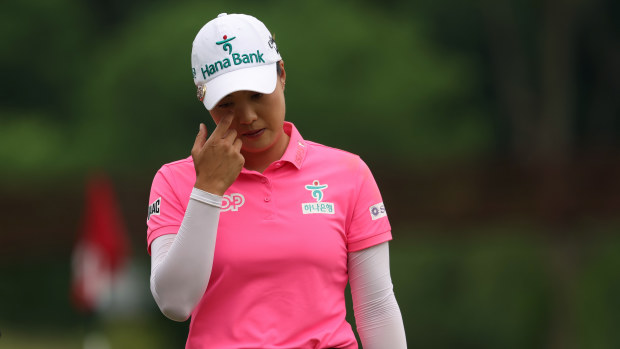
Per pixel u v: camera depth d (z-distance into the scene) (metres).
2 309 108.19
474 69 117.44
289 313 11.21
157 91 107.94
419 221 69.12
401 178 69.12
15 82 122.88
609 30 114.06
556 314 94.00
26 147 112.25
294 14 114.06
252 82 11.09
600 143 115.12
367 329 12.01
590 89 116.31
